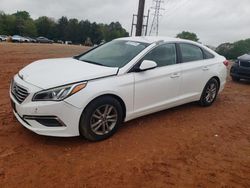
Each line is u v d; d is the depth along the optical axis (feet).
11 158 14.29
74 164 14.11
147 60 17.88
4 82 29.01
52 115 14.87
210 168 14.67
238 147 17.25
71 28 406.00
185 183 13.26
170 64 20.07
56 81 15.21
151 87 18.47
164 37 21.66
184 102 21.70
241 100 28.02
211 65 23.43
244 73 37.68
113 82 16.48
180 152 16.03
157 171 14.01
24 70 17.61
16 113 16.55
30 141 16.06
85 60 19.48
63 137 16.70
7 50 64.64
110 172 13.65
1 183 12.41
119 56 18.72
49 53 65.77
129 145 16.35
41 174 13.19
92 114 15.78
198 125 20.16
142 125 19.29
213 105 25.25
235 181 13.74
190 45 22.22
